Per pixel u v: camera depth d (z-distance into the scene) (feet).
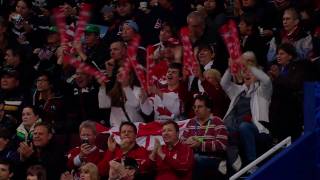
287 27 114.73
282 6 123.34
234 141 103.71
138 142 108.99
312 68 105.50
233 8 131.23
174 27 126.93
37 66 132.98
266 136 103.65
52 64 131.03
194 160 102.32
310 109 95.71
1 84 128.26
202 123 104.17
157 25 132.16
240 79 107.55
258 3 126.41
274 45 116.78
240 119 105.50
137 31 130.00
